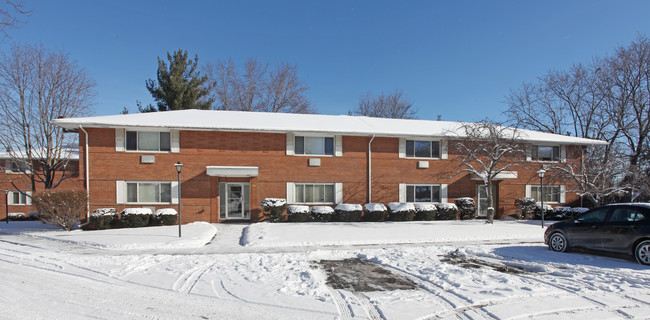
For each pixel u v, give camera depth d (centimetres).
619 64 2600
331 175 2002
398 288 675
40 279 720
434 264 884
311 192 1983
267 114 2248
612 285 664
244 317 504
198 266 848
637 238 861
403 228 1560
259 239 1271
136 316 505
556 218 2194
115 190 1786
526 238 1380
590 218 988
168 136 1858
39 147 2380
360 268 862
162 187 1834
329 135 2008
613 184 2052
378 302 575
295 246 1198
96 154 1773
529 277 742
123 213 1697
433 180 2117
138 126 1773
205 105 3328
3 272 782
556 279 717
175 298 592
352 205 1908
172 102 3103
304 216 1855
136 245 1170
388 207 1988
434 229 1534
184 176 1845
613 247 905
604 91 2719
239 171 1831
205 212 1852
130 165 1803
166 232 1412
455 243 1275
